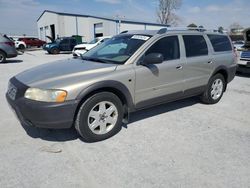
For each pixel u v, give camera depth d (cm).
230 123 445
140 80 391
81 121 342
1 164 301
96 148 344
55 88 318
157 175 285
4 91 663
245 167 303
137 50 398
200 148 348
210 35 534
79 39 3027
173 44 446
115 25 3803
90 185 266
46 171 289
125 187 263
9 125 418
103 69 362
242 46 936
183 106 537
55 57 1917
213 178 280
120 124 386
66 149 340
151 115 476
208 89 534
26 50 3072
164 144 359
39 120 321
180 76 456
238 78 905
